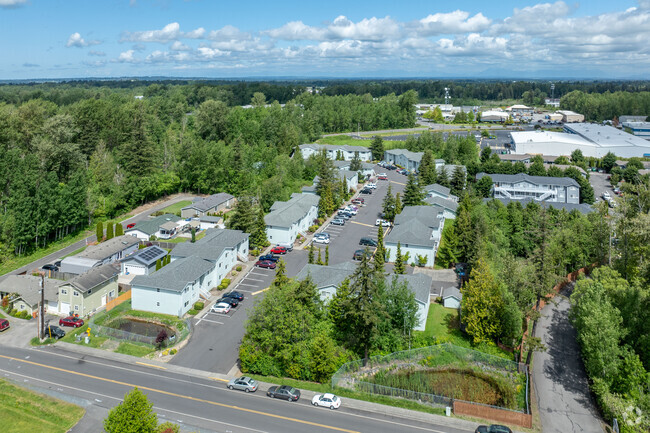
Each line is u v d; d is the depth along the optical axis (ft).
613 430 138.82
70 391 151.23
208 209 347.36
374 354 179.93
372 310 167.12
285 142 529.04
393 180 474.90
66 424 135.33
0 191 307.17
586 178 464.24
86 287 208.33
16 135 361.30
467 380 167.02
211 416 139.44
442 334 197.47
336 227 332.19
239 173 409.08
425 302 197.77
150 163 377.50
